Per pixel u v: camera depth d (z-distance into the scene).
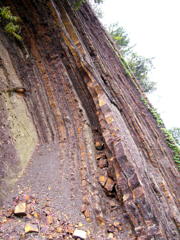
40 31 4.17
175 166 6.91
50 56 4.14
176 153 7.71
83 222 2.11
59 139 3.33
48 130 3.34
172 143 8.12
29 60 3.81
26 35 4.01
